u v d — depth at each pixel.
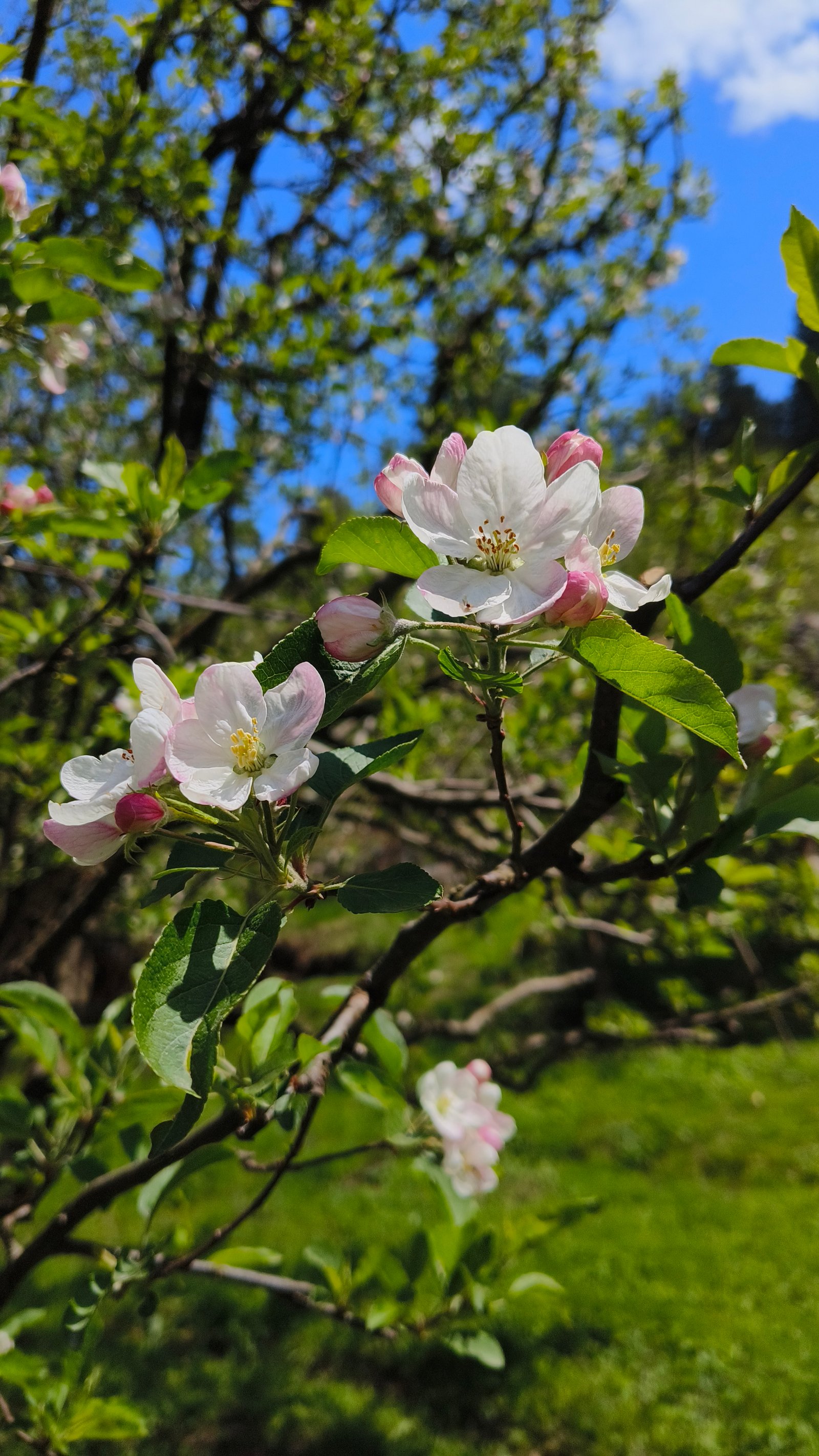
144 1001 0.73
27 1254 1.69
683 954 4.23
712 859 1.27
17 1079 3.77
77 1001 7.49
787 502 1.25
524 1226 2.41
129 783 0.92
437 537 0.92
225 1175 6.99
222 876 0.90
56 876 3.62
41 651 3.27
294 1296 2.28
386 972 1.38
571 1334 5.00
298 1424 4.56
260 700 0.88
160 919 4.65
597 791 1.23
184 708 0.92
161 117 3.72
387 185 5.40
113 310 4.10
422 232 5.50
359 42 4.65
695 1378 4.59
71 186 3.28
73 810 0.91
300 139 4.91
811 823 1.24
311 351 3.93
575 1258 5.67
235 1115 1.31
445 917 1.29
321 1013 7.92
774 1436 4.21
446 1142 2.04
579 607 0.87
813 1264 5.40
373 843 6.09
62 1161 2.12
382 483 0.98
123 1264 1.78
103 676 4.12
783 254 1.14
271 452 5.57
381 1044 2.04
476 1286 2.33
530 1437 4.44
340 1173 6.96
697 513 5.64
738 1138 7.13
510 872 1.29
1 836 3.81
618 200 6.01
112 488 2.29
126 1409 1.95
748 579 5.79
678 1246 5.70
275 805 0.93
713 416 6.98
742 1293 5.20
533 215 5.72
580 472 0.93
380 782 3.66
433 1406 4.69
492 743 1.06
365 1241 5.75
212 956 0.77
